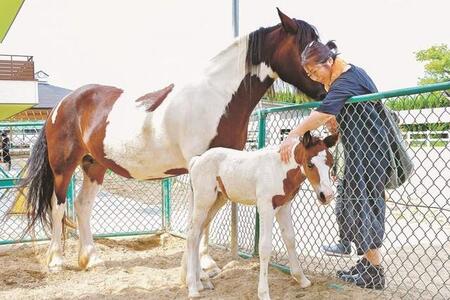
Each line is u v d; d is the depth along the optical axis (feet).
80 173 23.45
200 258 13.42
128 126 12.94
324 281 11.89
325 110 10.48
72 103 14.79
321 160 9.41
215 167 11.10
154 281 13.11
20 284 13.57
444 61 142.61
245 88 12.13
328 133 11.82
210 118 11.87
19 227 20.24
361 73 11.17
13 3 24.64
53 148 15.05
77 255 16.99
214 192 11.21
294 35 11.67
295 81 11.98
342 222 11.83
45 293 12.39
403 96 9.87
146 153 12.71
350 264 13.93
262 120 14.28
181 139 12.00
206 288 12.01
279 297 10.92
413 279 12.95
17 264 15.78
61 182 15.08
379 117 11.07
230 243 16.38
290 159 10.04
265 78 12.19
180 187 20.54
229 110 12.06
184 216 20.06
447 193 26.58
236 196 10.85
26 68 56.13
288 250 11.33
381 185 11.07
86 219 15.75
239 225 16.34
